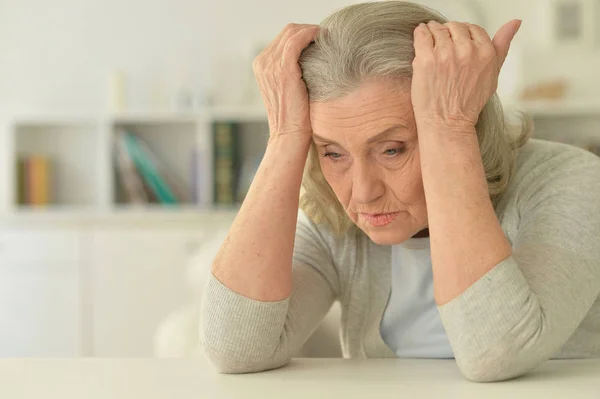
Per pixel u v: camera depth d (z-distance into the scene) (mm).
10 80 4609
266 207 1096
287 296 1088
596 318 1188
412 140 1031
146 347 4145
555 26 4469
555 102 4305
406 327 1307
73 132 4578
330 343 1952
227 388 925
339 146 1047
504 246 972
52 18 4609
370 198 1045
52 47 4613
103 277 4152
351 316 1346
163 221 4160
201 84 4516
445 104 1005
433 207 993
